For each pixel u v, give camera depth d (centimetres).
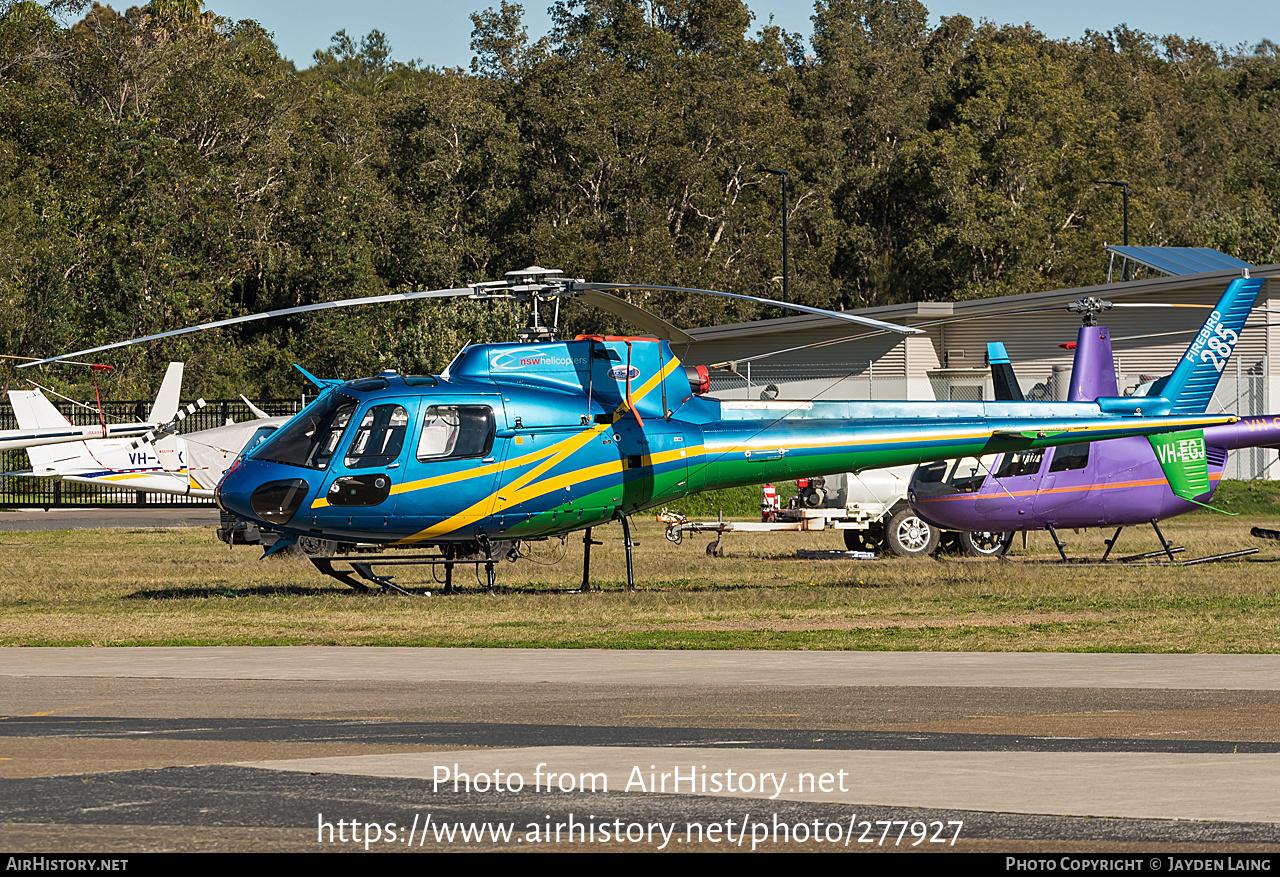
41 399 8038
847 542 6850
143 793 1834
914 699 2577
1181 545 6712
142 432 7962
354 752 2106
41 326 15238
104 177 17525
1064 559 5762
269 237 18875
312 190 18950
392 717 2438
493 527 4594
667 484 4756
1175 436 5672
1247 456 9994
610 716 2430
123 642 3556
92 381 15138
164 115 18875
